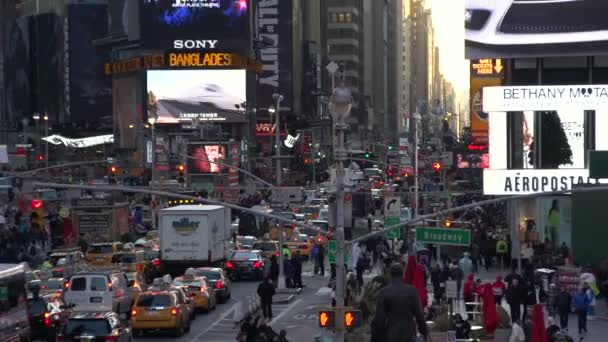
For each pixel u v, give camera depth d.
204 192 84.31
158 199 91.56
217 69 160.62
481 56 79.44
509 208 74.69
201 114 160.50
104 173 153.88
